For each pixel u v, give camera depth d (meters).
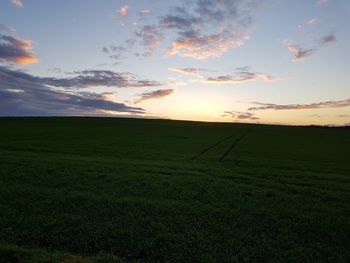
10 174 22.44
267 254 12.87
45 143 44.44
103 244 12.95
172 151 43.06
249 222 15.87
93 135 62.75
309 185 24.41
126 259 12.02
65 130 72.44
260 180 25.11
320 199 20.23
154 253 12.55
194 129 95.31
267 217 16.55
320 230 15.33
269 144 61.97
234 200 19.14
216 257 12.47
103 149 41.19
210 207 17.61
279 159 40.59
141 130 82.75
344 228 15.57
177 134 74.75
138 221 15.27
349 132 110.44
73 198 17.89
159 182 22.38
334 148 59.09
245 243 13.71
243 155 43.19
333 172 31.91
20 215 15.25
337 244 14.15
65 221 14.81
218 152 44.88
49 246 12.66
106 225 14.59
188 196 19.59
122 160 31.94
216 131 91.69
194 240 13.63
